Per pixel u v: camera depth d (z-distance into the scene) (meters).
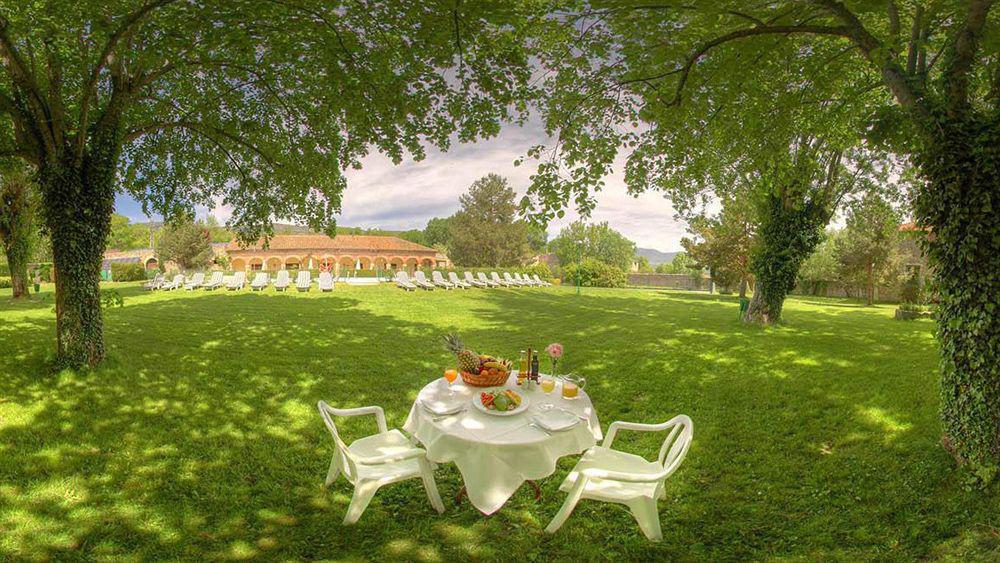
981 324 4.17
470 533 3.77
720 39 5.58
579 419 3.97
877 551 3.47
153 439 5.35
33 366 7.21
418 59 6.27
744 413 6.40
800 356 9.03
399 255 50.69
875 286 28.89
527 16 5.63
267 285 24.08
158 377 7.38
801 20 5.64
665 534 3.80
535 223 6.58
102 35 5.70
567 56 6.82
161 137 9.94
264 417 6.13
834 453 5.18
